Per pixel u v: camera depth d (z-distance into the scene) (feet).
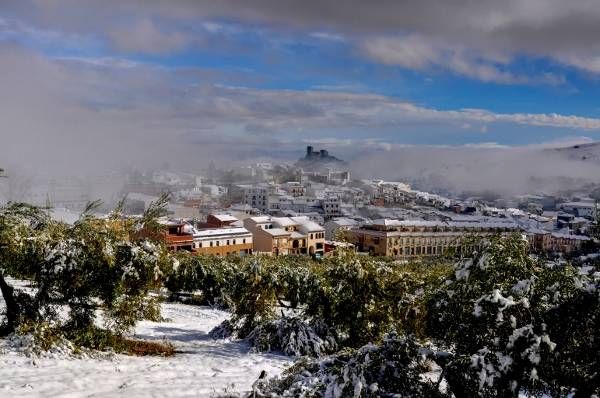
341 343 64.34
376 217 549.13
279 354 60.59
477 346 25.55
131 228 57.00
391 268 64.28
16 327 48.73
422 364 26.86
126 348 55.21
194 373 44.45
